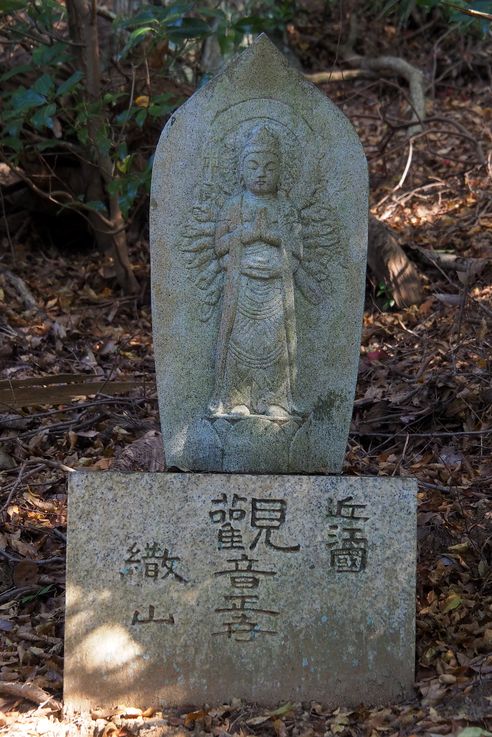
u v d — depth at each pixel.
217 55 3.07
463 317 2.35
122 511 1.55
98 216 2.68
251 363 1.63
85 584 1.55
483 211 2.77
